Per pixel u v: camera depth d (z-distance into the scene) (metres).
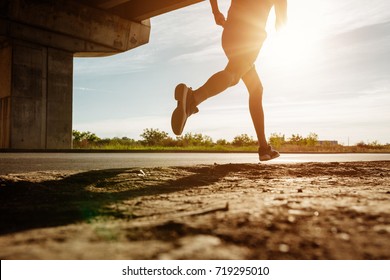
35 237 0.97
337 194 1.71
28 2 17.53
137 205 1.68
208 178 3.06
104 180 2.81
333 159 10.10
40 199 2.07
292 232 0.97
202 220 1.10
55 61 19.23
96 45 20.44
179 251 0.82
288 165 4.06
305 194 1.74
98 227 1.09
